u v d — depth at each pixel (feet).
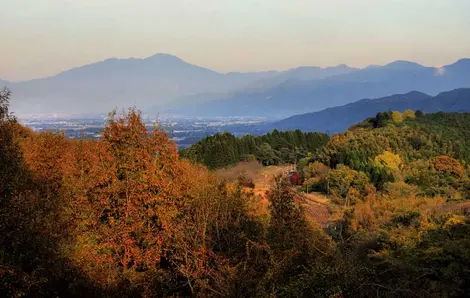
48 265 39.96
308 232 46.29
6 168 41.14
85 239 46.11
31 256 38.11
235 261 42.80
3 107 43.52
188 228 46.88
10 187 39.22
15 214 37.22
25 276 35.22
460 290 40.11
